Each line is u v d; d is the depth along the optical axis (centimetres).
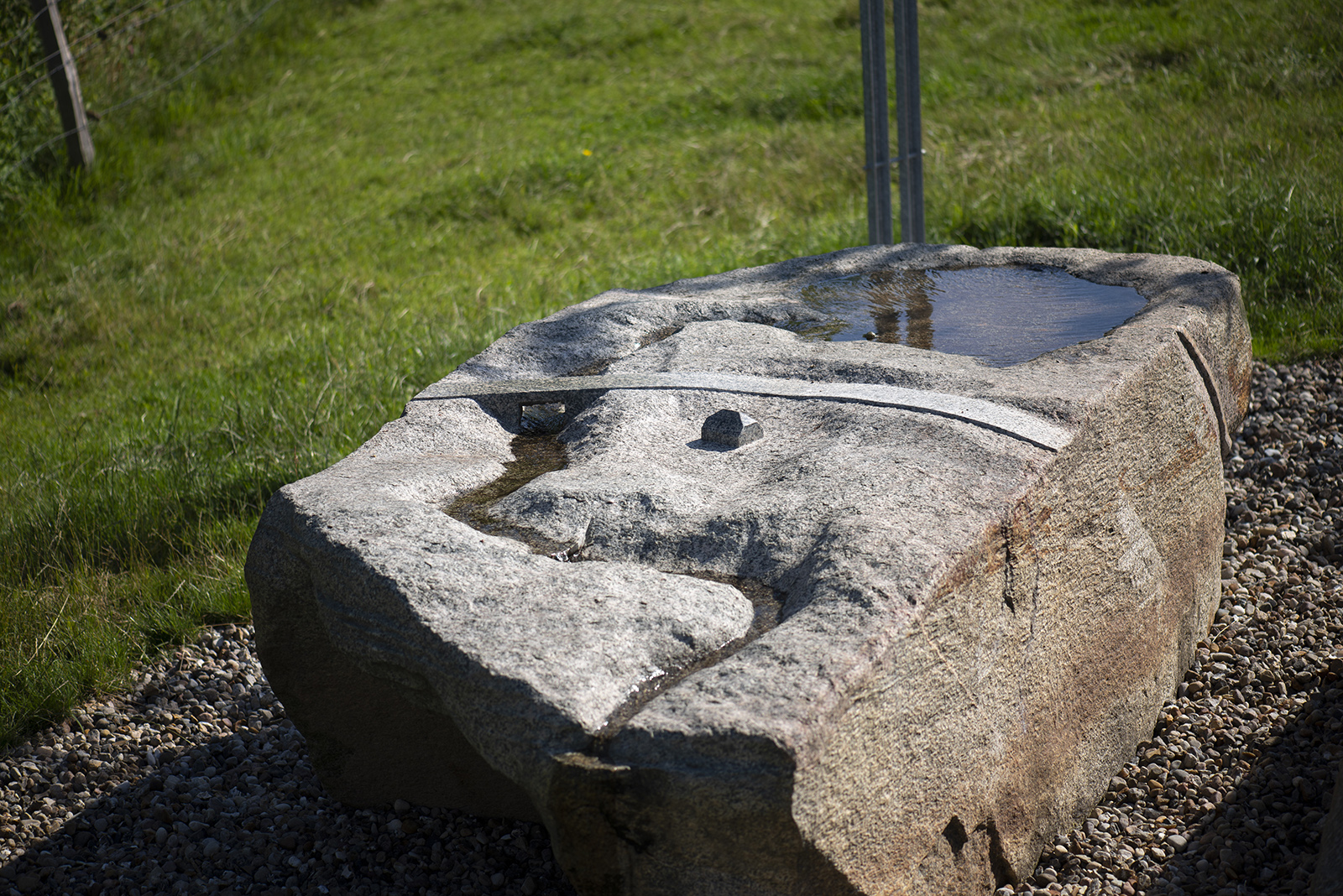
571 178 909
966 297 388
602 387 317
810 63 1102
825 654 192
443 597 221
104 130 1009
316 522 249
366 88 1185
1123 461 288
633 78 1136
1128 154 724
